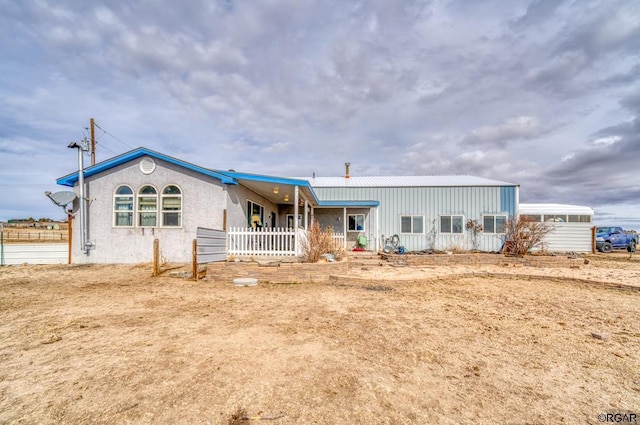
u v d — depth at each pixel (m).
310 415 2.47
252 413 2.48
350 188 19.69
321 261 9.61
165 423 2.33
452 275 9.94
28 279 8.68
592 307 6.38
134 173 11.81
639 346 4.20
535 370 3.42
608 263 14.49
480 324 5.08
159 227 11.62
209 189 11.59
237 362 3.40
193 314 5.34
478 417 2.51
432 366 3.45
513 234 15.30
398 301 6.62
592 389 3.03
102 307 5.76
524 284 9.09
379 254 15.49
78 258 11.70
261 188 13.99
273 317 5.22
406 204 19.16
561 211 21.97
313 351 3.77
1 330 4.38
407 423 2.41
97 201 11.83
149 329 4.50
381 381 3.06
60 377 3.01
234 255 11.09
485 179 21.20
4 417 2.37
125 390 2.78
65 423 2.31
